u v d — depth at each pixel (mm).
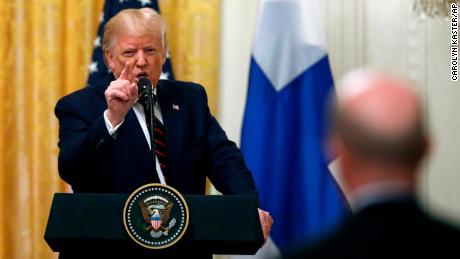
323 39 9117
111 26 5945
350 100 2760
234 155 6000
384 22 9438
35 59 9023
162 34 5945
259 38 9117
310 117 9008
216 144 6004
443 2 8734
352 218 2748
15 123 8961
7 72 8961
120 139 5656
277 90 9086
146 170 5625
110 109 5230
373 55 9438
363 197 2746
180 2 9312
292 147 9031
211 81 9273
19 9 9039
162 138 5781
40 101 8969
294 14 9141
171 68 9148
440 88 9320
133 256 4859
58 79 9047
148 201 4676
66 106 5805
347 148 2750
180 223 4676
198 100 6094
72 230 4676
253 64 9109
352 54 9445
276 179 8977
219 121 9375
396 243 2682
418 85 9320
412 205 2715
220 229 4719
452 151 9281
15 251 8867
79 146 5250
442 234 2686
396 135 2695
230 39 9438
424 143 2711
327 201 8844
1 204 8836
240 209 4758
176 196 4691
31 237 8898
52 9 9086
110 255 4879
